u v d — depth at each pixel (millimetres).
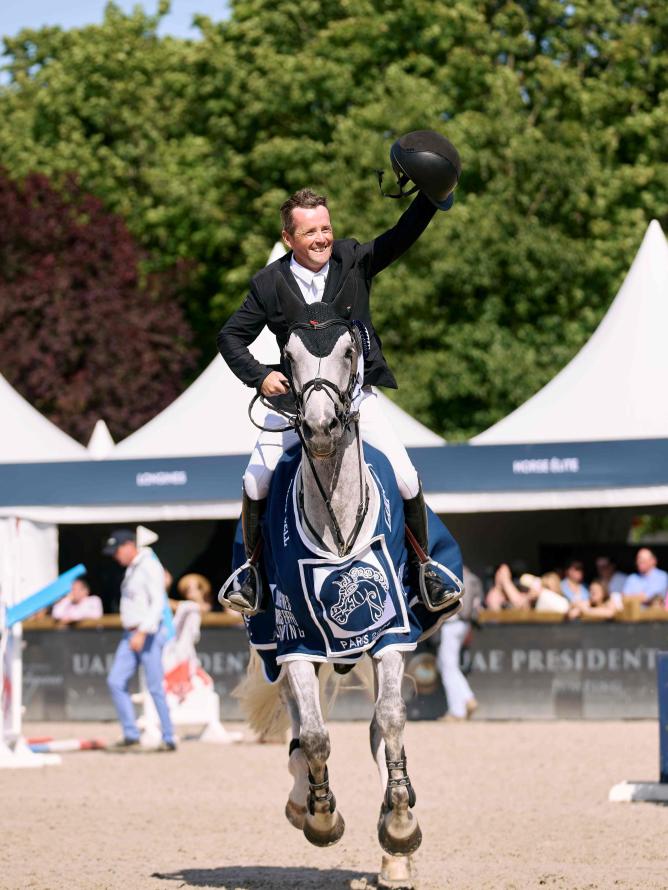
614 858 8328
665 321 19250
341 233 31062
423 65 34500
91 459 18453
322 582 6395
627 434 18469
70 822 10227
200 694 16266
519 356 30656
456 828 9633
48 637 18422
